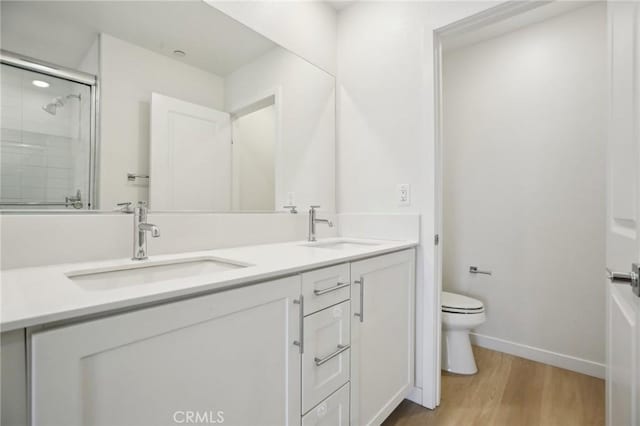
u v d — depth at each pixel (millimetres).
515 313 2213
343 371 1130
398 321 1493
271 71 1636
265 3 1604
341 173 2004
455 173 2490
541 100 2113
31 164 924
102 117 1071
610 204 939
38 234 908
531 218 2154
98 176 1056
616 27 860
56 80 978
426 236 1626
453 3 1549
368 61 1884
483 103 2357
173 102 1264
